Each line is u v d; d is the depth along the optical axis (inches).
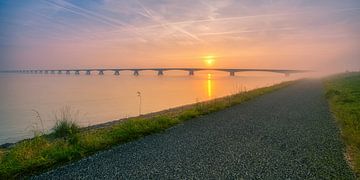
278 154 365.7
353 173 299.6
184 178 281.4
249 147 398.0
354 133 453.4
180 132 491.2
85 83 4138.8
